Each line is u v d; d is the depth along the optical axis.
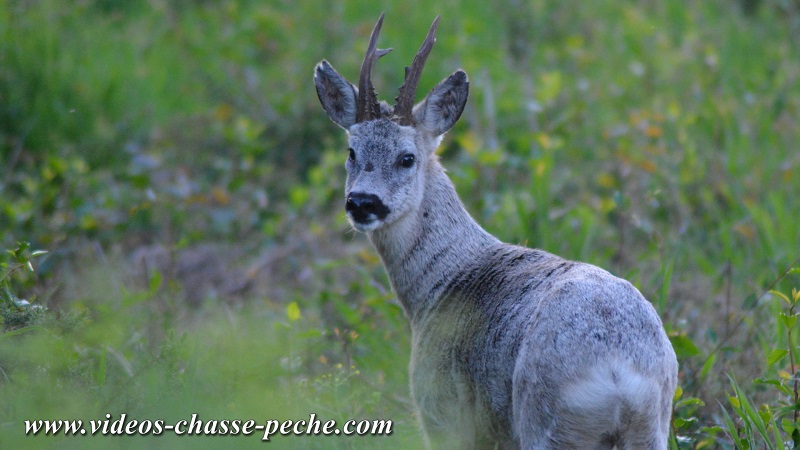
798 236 12.65
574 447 6.64
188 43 20.00
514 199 12.96
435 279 8.62
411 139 8.84
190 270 13.36
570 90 17.50
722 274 12.09
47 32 17.39
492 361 7.36
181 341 9.30
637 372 6.59
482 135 15.84
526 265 7.98
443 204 8.80
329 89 9.50
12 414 8.32
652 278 11.09
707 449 8.80
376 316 11.04
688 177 14.27
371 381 10.13
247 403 8.55
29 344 8.63
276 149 16.84
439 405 8.05
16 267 9.19
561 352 6.66
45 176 13.34
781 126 15.99
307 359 10.39
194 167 16.33
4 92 16.00
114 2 21.56
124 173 15.33
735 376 9.43
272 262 13.62
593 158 15.67
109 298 11.41
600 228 13.35
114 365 9.30
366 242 14.12
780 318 8.49
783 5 21.64
